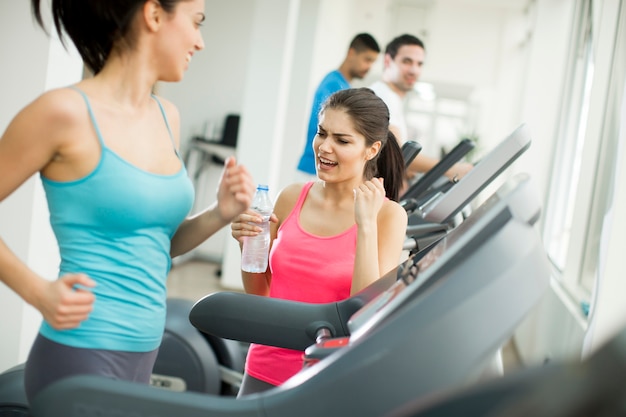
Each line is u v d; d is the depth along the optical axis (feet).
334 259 6.04
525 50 31.71
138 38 4.30
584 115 17.65
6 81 8.71
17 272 3.89
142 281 4.33
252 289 6.54
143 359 4.42
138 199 4.21
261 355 6.01
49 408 3.57
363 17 36.76
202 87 26.86
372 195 5.77
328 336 4.97
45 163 4.14
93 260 4.21
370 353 3.10
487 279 3.10
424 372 3.05
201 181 26.48
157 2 4.23
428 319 3.06
